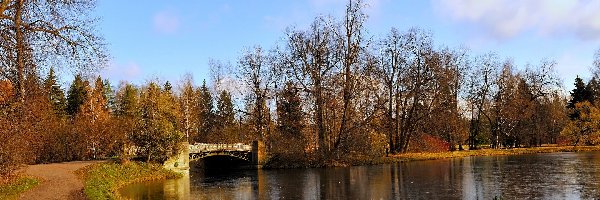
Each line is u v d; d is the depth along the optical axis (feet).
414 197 93.76
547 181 111.34
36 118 91.71
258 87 188.85
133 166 134.82
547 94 258.98
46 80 88.28
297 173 147.54
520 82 252.83
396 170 149.28
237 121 236.43
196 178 137.39
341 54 167.73
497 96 251.19
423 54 193.36
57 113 218.59
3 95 78.33
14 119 80.69
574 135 255.29
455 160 189.16
